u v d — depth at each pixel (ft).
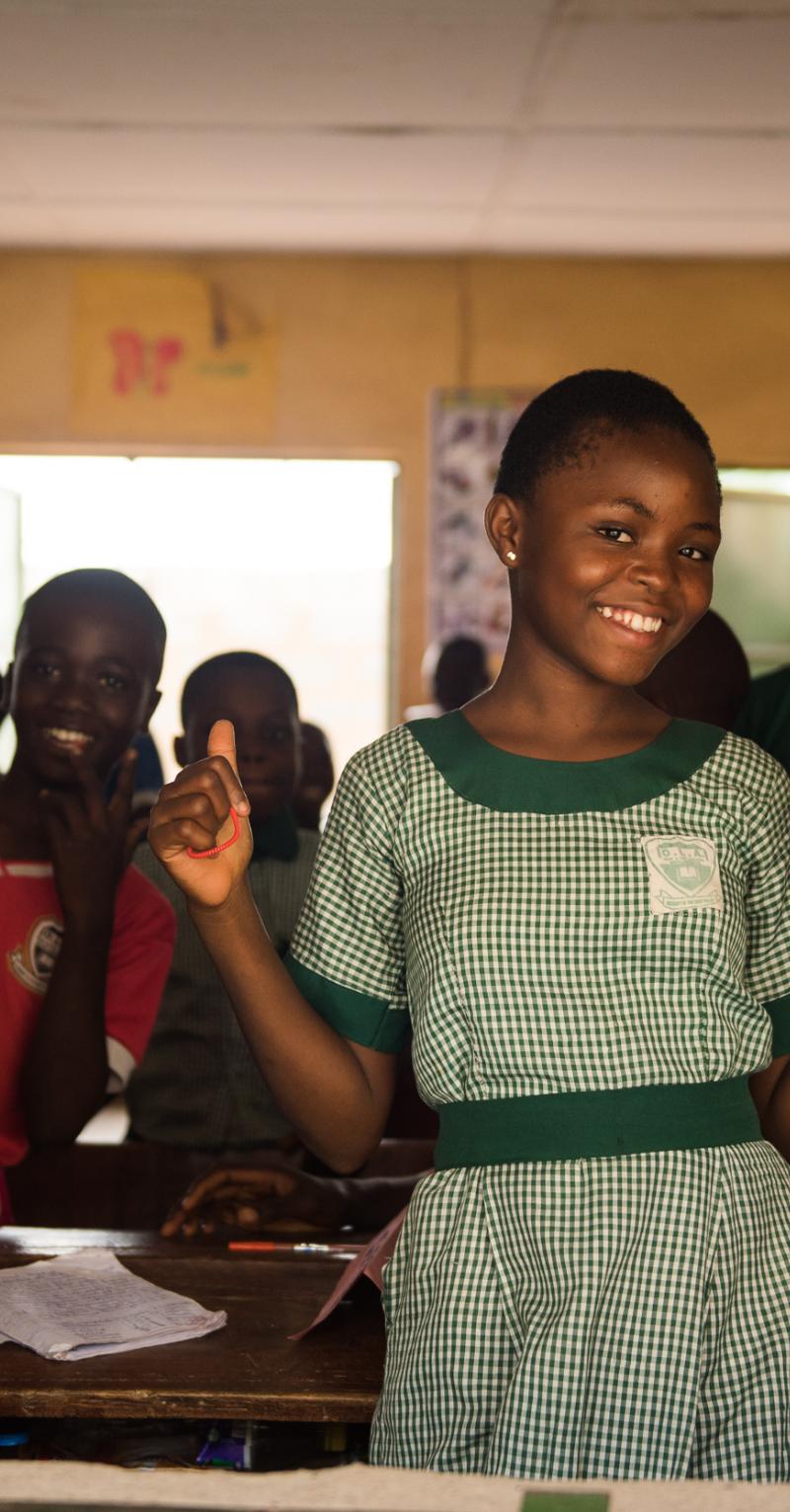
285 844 8.77
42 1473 2.64
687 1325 3.48
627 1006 3.63
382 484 19.86
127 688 6.27
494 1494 2.56
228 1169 5.82
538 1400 3.44
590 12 12.42
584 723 4.00
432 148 15.37
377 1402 4.01
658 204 17.07
